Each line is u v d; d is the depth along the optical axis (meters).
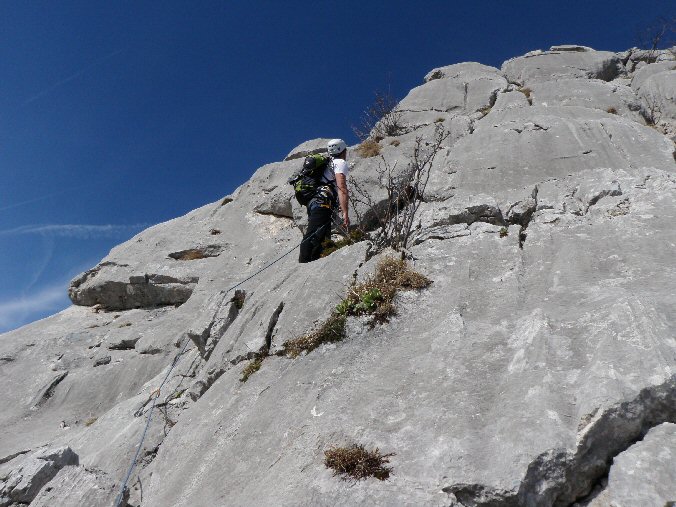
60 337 12.38
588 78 16.25
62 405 10.39
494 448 3.91
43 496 5.31
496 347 5.12
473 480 3.71
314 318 6.48
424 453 4.09
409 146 11.98
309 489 4.07
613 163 9.40
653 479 3.47
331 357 5.80
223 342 7.30
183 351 8.77
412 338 5.72
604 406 3.85
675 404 3.91
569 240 6.96
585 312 5.23
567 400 4.14
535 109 12.38
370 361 5.56
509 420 4.10
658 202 7.32
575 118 11.66
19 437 9.27
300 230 11.91
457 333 5.41
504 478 3.64
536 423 3.96
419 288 6.48
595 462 3.76
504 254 6.95
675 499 3.30
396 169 10.83
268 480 4.49
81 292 13.95
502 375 4.73
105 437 7.46
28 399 10.62
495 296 6.12
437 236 7.62
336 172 8.20
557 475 3.68
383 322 6.08
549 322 5.20
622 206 7.47
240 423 5.49
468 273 6.62
